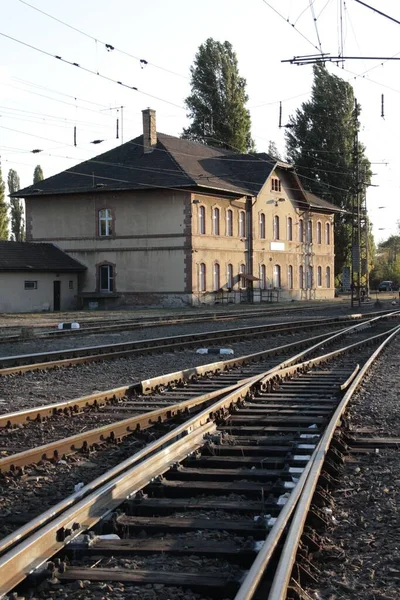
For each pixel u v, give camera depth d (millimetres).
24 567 5094
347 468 8648
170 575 5156
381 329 32375
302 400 12867
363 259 82250
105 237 55656
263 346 24125
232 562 5531
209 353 21516
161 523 6234
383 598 5000
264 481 7887
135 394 13586
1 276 48719
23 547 5113
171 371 17531
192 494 7324
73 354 19797
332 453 8812
